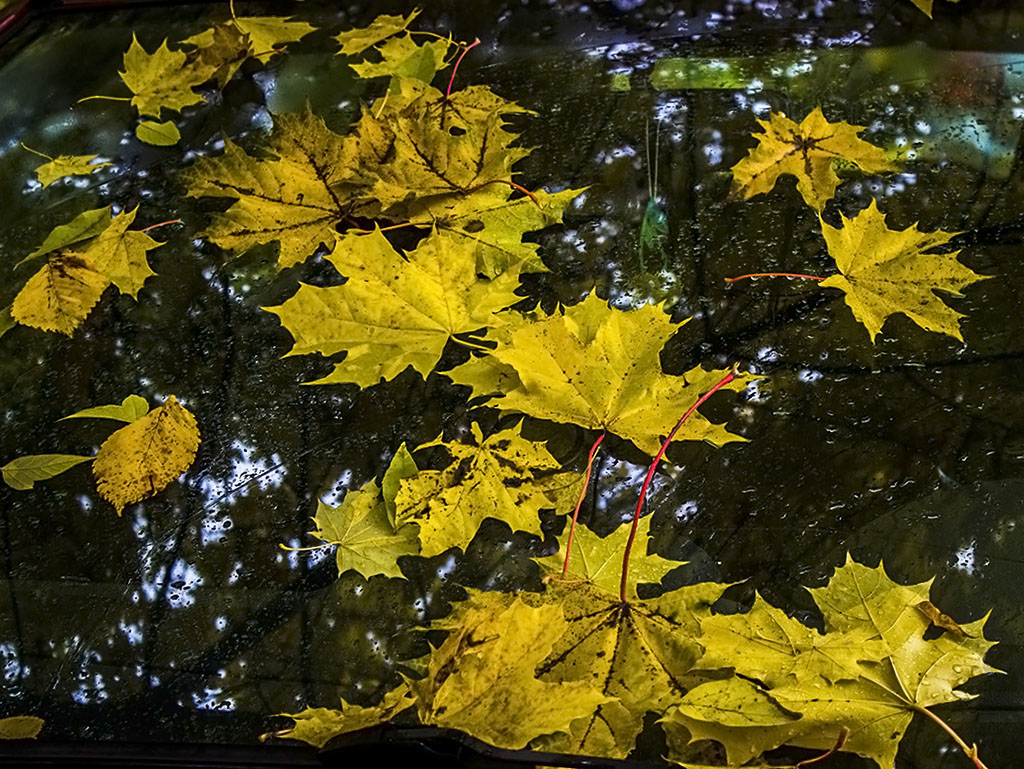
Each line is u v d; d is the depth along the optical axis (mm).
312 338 1576
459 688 1420
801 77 1721
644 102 1720
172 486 1561
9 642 1505
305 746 1446
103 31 1849
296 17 1836
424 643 1482
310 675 1477
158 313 1643
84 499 1561
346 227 1661
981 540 1486
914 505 1504
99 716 1470
